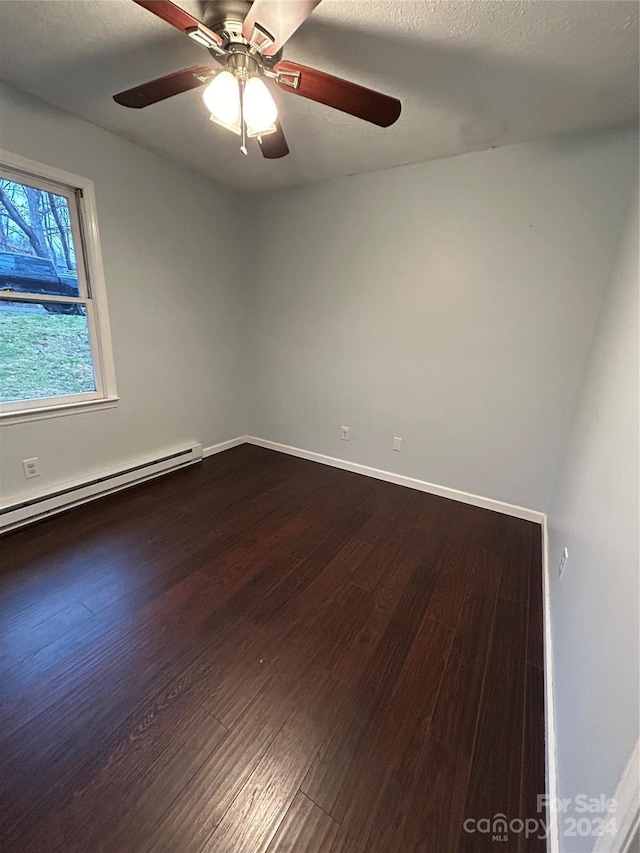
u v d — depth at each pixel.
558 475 2.37
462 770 1.17
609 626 0.92
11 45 1.53
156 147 2.50
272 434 3.81
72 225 2.32
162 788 1.10
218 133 2.26
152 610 1.74
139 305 2.73
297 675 1.45
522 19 1.27
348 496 2.90
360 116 1.50
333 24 1.33
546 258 2.23
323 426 3.45
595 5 1.20
